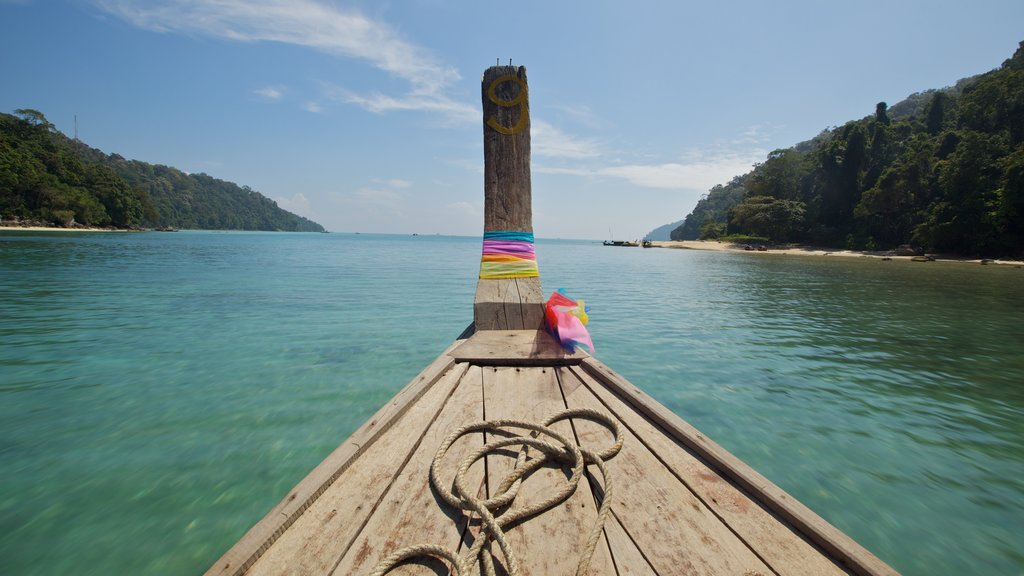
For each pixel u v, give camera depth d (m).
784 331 9.21
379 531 1.91
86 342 7.43
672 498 2.14
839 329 9.48
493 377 3.82
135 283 14.62
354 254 37.00
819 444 4.34
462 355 4.16
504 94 5.92
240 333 8.22
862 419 4.90
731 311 11.73
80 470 3.69
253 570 1.67
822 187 58.19
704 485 2.23
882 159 53.88
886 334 9.06
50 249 28.78
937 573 2.80
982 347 8.05
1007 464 3.99
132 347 7.18
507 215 5.82
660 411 2.93
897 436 4.52
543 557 1.78
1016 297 14.74
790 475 3.82
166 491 3.44
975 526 3.20
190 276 17.09
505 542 1.74
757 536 1.88
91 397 5.15
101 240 45.25
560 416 2.99
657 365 6.75
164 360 6.55
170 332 8.20
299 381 5.77
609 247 79.19
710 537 1.88
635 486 2.24
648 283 18.89
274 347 7.31
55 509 3.21
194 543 2.92
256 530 1.80
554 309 4.82
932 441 4.41
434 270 22.47
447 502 2.08
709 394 5.58
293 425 4.54
